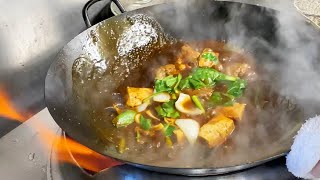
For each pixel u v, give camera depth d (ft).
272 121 1.24
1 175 1.30
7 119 1.56
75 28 1.78
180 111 1.33
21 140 1.42
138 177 1.09
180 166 1.02
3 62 1.49
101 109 1.32
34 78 1.64
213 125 1.20
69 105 1.19
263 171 1.09
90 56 1.40
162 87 1.42
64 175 1.19
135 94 1.37
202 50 1.60
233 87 1.39
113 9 1.78
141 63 1.53
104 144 1.14
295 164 0.96
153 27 1.56
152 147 1.17
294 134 1.17
